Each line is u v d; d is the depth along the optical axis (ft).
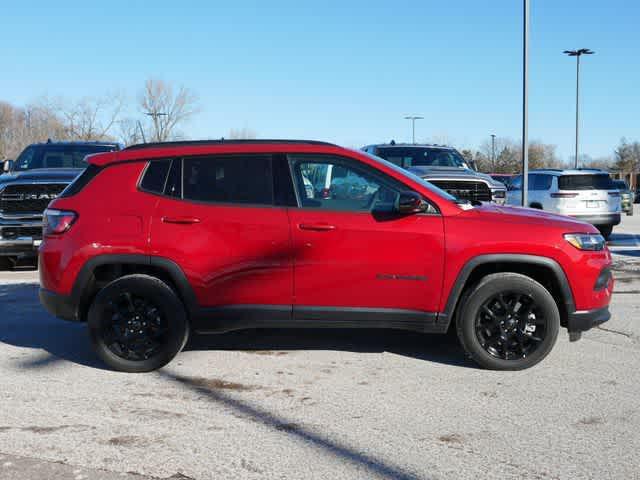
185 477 12.21
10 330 23.04
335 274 17.87
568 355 19.81
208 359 19.60
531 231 17.75
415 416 15.08
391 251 17.75
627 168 233.35
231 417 15.08
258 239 17.95
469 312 18.01
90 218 18.35
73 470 12.48
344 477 12.17
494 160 214.90
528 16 54.70
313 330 22.91
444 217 17.95
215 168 18.54
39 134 160.97
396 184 18.16
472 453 13.16
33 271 37.93
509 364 18.19
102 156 18.98
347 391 16.79
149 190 18.51
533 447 13.43
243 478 12.15
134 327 18.25
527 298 17.99
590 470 12.43
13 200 34.86
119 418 15.03
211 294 18.17
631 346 20.83
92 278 18.51
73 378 17.87
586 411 15.38
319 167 18.43
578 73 117.50
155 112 131.23
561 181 54.95
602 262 18.22
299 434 14.11
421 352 20.24
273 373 18.26
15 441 13.76
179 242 18.04
